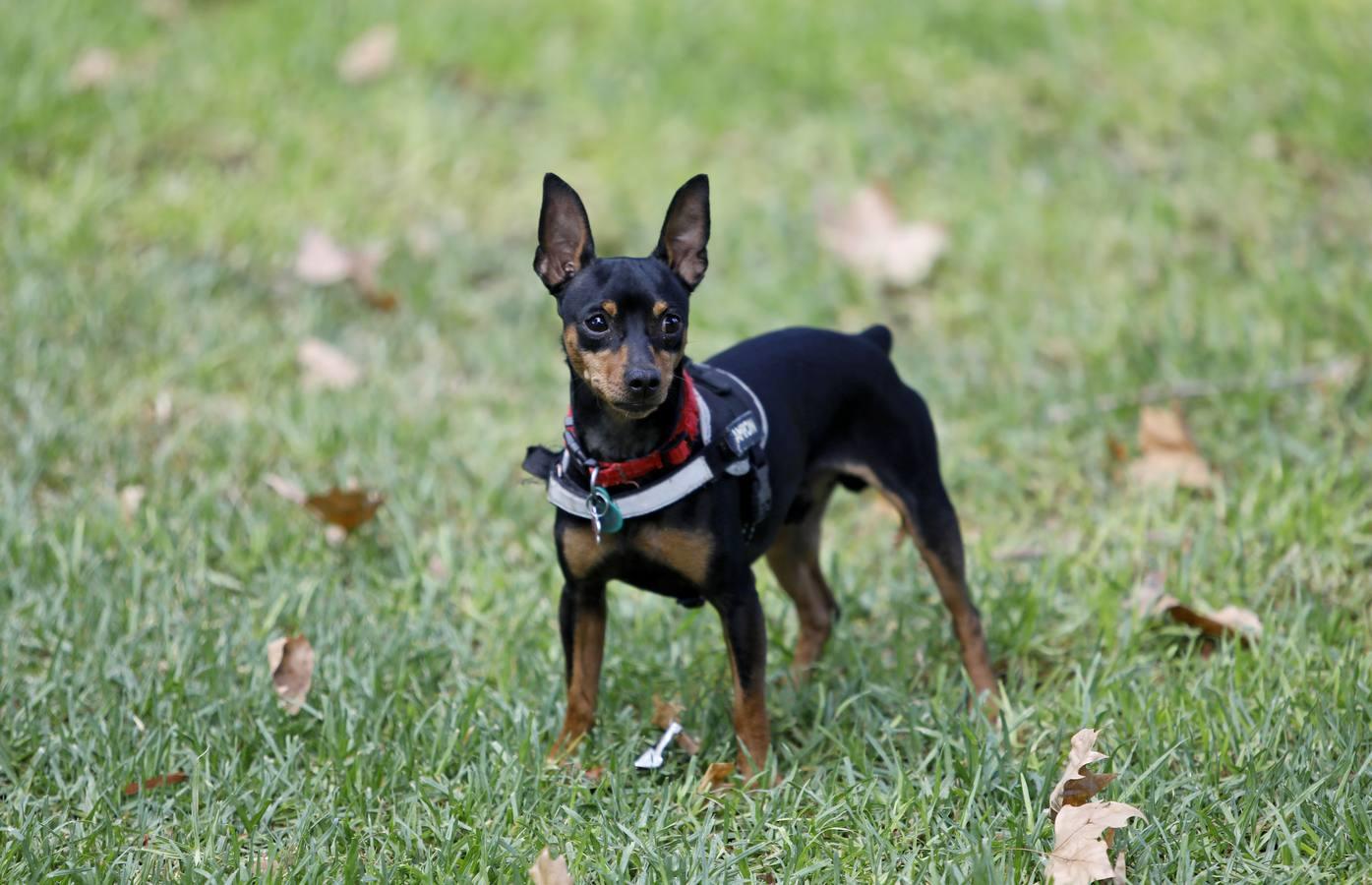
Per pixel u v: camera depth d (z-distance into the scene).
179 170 10.56
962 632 6.09
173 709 5.77
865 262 9.70
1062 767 5.38
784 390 5.73
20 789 5.34
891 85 11.73
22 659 6.18
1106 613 6.45
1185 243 9.62
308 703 5.93
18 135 10.62
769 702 6.10
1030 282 9.44
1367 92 10.89
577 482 5.25
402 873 4.90
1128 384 8.30
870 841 5.00
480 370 8.84
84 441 7.77
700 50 12.23
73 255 9.48
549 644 6.36
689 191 5.41
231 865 4.88
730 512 5.29
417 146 10.91
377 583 6.90
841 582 6.87
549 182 5.36
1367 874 4.72
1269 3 12.36
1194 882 4.73
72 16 12.02
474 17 12.52
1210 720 5.58
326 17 12.39
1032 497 7.73
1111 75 11.67
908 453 6.05
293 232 9.91
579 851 4.95
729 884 4.81
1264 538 6.92
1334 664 5.91
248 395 8.45
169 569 6.81
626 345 5.01
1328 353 8.29
